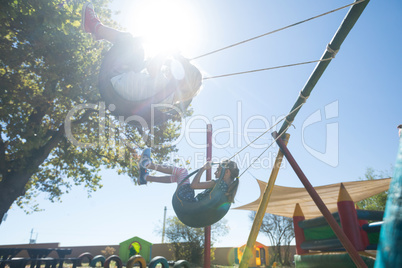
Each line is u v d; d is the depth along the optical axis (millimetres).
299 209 7738
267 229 29953
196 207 3035
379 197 19953
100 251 31891
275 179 5316
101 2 14641
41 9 6496
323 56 3752
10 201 11492
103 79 2588
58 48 8516
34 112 11148
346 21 3258
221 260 30359
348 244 4070
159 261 9406
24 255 29625
